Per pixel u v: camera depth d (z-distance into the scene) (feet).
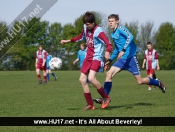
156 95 86.84
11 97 82.89
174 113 52.65
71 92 97.86
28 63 426.92
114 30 60.59
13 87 122.83
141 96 84.07
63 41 59.67
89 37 56.49
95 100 59.36
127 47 59.72
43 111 55.98
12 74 262.88
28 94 91.66
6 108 60.29
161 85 66.80
